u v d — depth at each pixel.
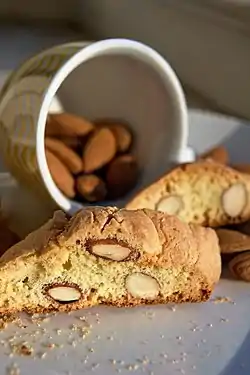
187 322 0.30
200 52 0.60
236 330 0.30
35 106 0.36
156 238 0.31
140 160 0.41
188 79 0.64
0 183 0.40
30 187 0.38
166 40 0.69
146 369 0.27
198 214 0.36
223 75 0.56
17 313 0.30
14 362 0.27
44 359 0.28
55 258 0.30
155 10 0.70
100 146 0.39
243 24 0.53
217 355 0.28
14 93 0.37
